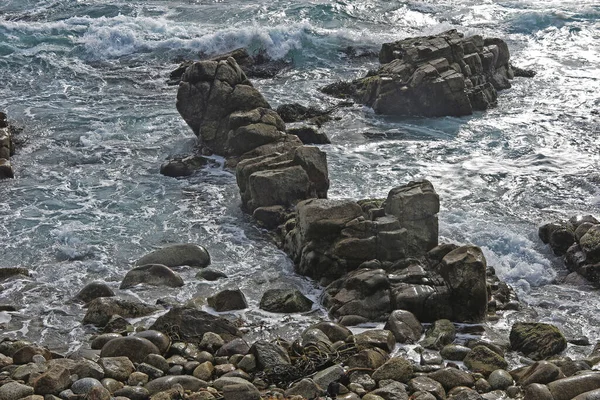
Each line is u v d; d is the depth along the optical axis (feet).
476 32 413.59
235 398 142.72
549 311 186.39
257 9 440.45
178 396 144.56
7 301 188.55
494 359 158.61
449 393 149.69
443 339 168.35
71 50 381.60
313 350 161.79
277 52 383.86
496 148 284.82
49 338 172.65
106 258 210.18
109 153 279.08
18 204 240.94
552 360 158.51
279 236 221.87
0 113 294.66
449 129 303.48
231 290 184.75
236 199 245.65
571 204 241.55
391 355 163.84
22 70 361.10
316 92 343.67
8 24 391.24
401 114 319.27
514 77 361.51
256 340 169.48
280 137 266.57
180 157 272.51
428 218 197.06
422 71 319.68
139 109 319.88
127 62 377.50
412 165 268.82
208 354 161.27
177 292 191.62
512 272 202.90
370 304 180.14
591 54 387.96
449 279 179.73
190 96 282.15
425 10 449.06
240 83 284.61
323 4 444.55
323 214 198.70
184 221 231.50
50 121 305.73
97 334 173.99
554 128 302.25
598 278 198.39
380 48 388.78
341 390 147.84
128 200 244.42
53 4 456.86
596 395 141.08
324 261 196.65
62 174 262.88
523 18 427.33
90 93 338.34
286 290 187.83
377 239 194.08
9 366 156.46
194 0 461.78
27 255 211.82
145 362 157.48
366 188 249.34
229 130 271.90
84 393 145.07
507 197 245.65
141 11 443.73
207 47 386.32
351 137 294.87
